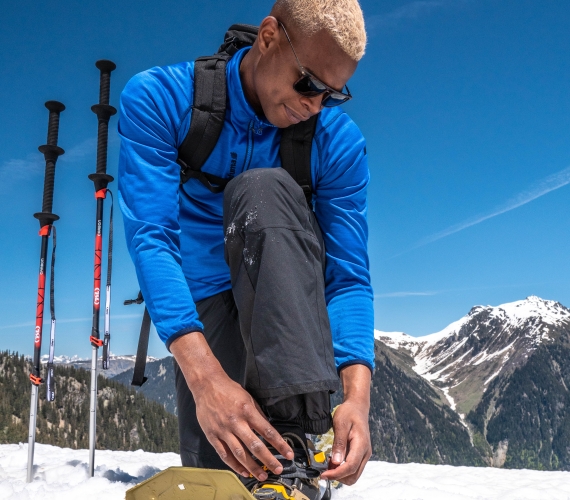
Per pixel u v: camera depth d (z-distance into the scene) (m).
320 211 1.87
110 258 3.28
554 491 2.90
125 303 1.87
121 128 1.67
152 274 1.39
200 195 1.85
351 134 1.88
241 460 1.11
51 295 3.32
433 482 3.18
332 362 1.25
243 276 1.27
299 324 1.19
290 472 1.12
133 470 3.31
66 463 3.41
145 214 1.51
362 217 1.86
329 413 1.25
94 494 2.35
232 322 1.90
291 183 1.35
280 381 1.16
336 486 2.65
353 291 1.70
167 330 1.30
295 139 1.76
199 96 1.70
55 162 3.55
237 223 1.30
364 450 1.23
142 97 1.66
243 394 1.14
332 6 1.42
